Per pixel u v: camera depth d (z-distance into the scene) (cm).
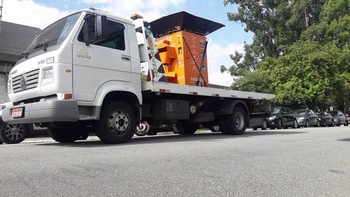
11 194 347
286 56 3278
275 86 3206
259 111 1278
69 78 714
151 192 371
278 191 392
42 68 726
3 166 484
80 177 423
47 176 425
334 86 3259
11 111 759
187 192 376
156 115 942
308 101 3262
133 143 827
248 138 1009
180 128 1261
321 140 968
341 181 446
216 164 538
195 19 1120
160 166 508
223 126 1149
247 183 422
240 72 3734
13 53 1883
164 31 1145
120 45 826
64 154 607
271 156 635
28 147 740
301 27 4106
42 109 686
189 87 960
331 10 3769
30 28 1984
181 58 1088
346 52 3412
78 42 742
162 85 880
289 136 1109
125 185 394
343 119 3194
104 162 527
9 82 827
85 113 748
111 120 788
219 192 380
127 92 821
